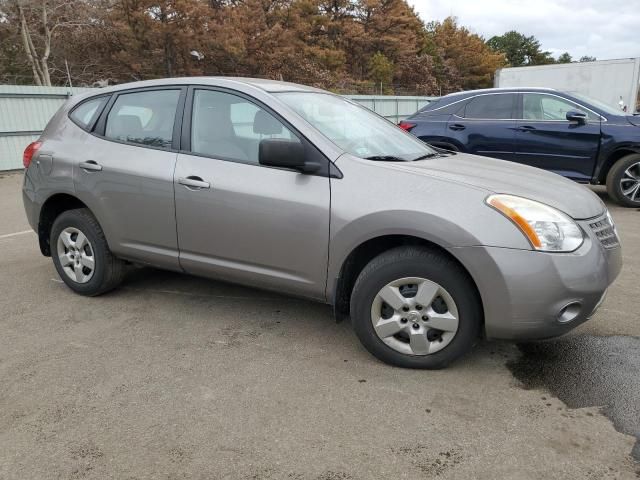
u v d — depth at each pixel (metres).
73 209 4.30
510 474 2.24
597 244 2.90
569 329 2.87
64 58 30.81
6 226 7.34
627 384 2.93
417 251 2.97
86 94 4.41
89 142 4.16
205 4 33.38
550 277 2.72
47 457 2.41
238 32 34.25
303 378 3.04
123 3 30.34
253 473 2.28
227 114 3.60
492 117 8.24
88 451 2.45
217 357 3.32
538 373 3.06
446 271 2.89
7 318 3.97
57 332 3.72
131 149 3.93
